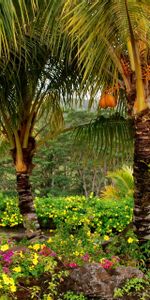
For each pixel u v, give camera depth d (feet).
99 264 11.63
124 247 13.07
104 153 18.01
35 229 19.12
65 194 57.88
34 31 13.93
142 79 12.39
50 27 12.67
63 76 17.30
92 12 10.35
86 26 10.62
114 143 17.53
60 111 19.67
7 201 30.50
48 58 16.72
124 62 12.68
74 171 60.18
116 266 11.80
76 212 28.14
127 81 12.69
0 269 11.02
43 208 28.94
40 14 12.50
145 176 12.93
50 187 59.72
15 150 19.01
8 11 10.09
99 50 11.57
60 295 11.06
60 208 28.76
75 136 17.99
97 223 26.91
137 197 13.15
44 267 11.51
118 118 17.38
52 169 59.06
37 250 12.50
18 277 11.36
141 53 12.32
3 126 18.80
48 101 19.04
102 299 11.00
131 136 17.40
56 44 15.19
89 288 11.08
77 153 18.67
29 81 16.74
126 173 28.71
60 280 11.32
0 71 15.90
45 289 11.14
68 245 13.16
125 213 27.04
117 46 11.89
